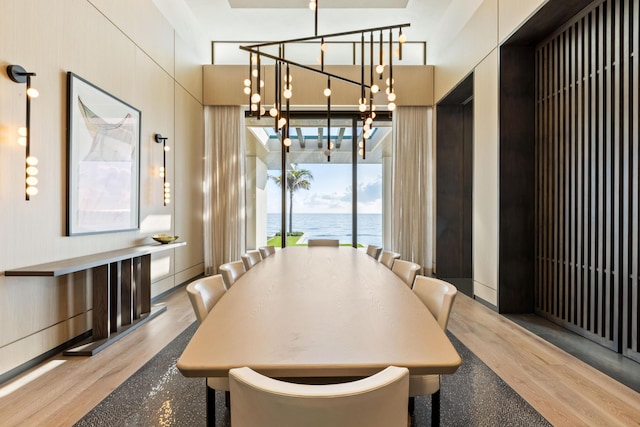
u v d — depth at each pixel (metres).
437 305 1.84
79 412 1.98
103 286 3.02
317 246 4.68
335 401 0.82
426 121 6.14
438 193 5.98
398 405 0.90
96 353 2.79
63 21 2.81
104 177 3.30
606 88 2.86
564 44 3.40
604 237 2.90
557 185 3.49
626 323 2.69
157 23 4.42
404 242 6.16
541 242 3.78
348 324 1.38
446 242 6.00
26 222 2.45
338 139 6.52
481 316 3.81
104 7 3.35
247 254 3.29
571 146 3.29
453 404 2.07
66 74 2.83
